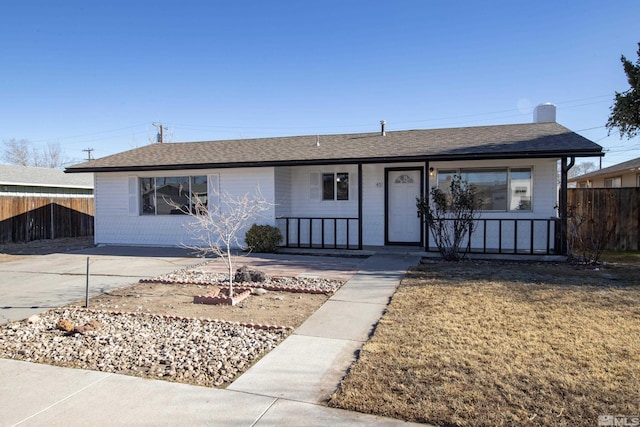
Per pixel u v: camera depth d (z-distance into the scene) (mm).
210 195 12664
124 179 13461
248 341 4539
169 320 5383
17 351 4316
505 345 4180
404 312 5441
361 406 3047
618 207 11773
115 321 5363
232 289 6793
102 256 11391
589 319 5016
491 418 2842
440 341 4328
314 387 3404
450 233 11156
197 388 3402
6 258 11289
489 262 9422
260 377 3609
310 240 11961
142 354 4191
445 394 3186
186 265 9766
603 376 3439
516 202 11125
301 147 13125
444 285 6996
